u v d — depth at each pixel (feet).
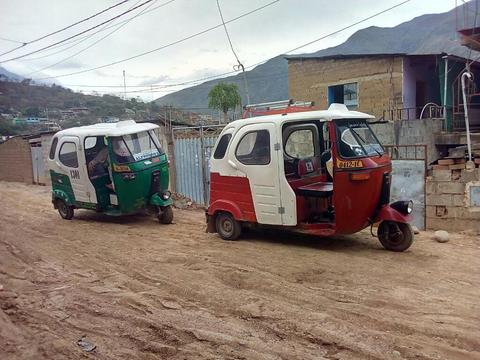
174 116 71.15
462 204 32.40
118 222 38.75
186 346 14.79
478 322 15.65
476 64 63.41
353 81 69.21
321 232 25.71
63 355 14.60
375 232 29.71
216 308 17.87
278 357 13.78
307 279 20.83
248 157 27.63
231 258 24.97
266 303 18.01
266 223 27.35
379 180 24.62
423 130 46.21
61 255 27.63
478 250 25.64
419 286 19.42
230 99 84.69
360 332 15.11
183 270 23.12
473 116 58.80
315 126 29.27
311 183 27.66
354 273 21.43
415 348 13.89
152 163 36.81
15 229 36.99
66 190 40.32
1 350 15.05
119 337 15.75
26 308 18.72
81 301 19.27
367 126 26.99
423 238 29.14
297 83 76.28
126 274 23.07
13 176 91.04
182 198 47.88
